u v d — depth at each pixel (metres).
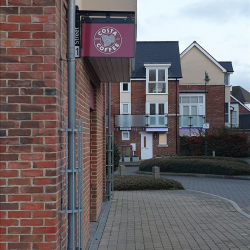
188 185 16.95
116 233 7.75
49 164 4.01
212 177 20.73
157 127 33.81
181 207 10.84
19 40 4.07
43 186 3.99
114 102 34.31
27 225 3.97
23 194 3.98
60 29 4.43
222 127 33.72
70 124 4.39
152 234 7.67
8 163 3.99
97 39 5.40
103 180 11.84
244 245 6.82
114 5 6.98
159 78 34.25
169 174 22.14
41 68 4.06
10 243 3.96
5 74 4.04
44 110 4.04
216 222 8.85
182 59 36.72
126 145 33.94
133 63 8.03
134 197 12.67
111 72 8.27
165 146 34.03
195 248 6.64
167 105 34.06
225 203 11.53
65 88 4.82
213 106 36.28
